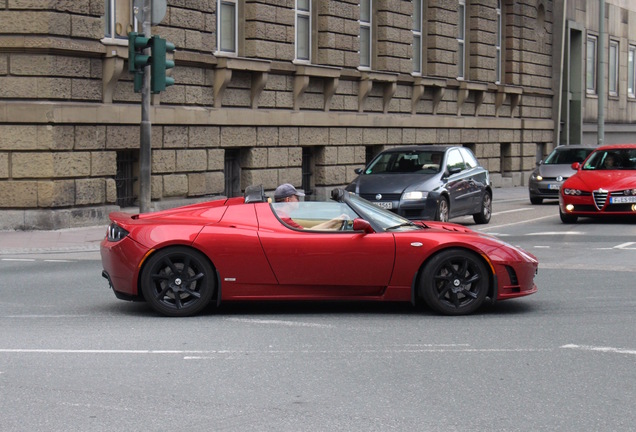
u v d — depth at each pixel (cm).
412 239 1058
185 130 2388
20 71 1986
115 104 2169
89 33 2077
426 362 834
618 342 919
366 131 3152
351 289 1060
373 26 3241
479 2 3850
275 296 1053
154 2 1825
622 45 5309
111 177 2188
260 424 648
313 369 806
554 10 4550
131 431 633
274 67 2688
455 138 3700
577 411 682
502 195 3584
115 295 1148
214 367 812
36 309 1101
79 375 782
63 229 2028
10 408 686
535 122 4369
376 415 670
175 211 1091
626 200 2200
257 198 1079
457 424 650
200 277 1045
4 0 1966
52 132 1997
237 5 2634
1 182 2012
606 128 5156
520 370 805
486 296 1069
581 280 1337
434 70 3534
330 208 1078
